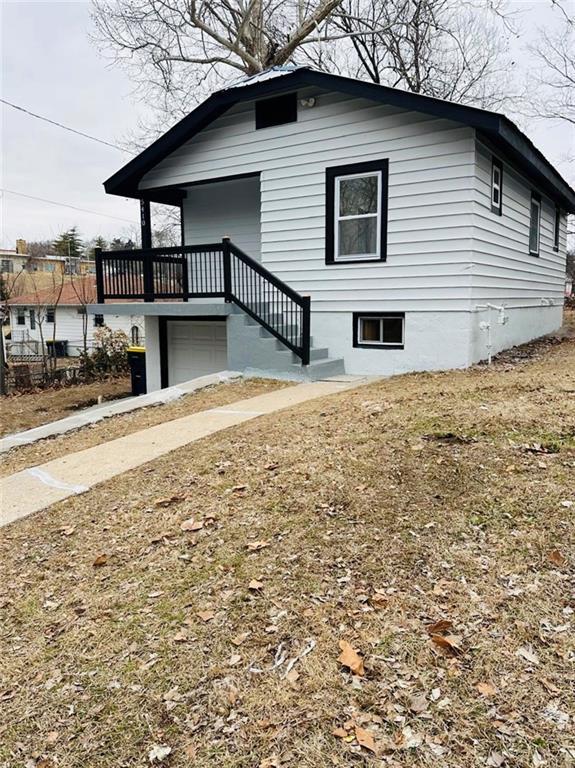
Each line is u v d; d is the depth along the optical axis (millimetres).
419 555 2777
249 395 7309
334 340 9062
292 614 2467
